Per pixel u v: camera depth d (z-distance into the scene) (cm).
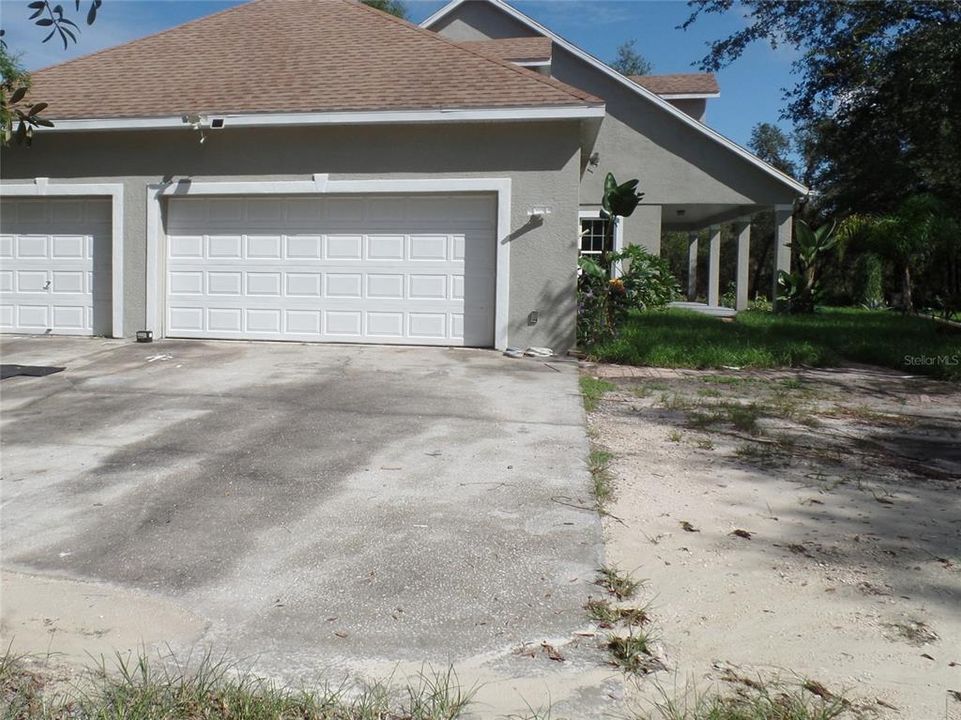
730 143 1895
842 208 2261
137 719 304
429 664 347
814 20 1662
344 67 1261
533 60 1828
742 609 398
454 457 636
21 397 833
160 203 1209
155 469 604
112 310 1240
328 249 1194
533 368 1031
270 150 1177
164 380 913
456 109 1113
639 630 376
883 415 848
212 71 1291
